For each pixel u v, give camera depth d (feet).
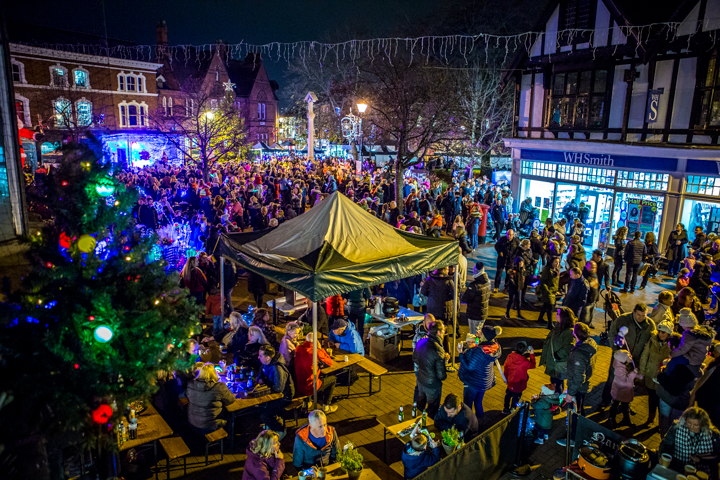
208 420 21.22
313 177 91.91
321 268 23.91
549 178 63.72
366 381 29.19
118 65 134.62
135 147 113.70
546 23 61.26
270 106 231.91
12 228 18.69
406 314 33.65
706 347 21.11
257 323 29.07
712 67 45.85
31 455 12.86
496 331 24.12
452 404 20.07
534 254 41.78
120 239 12.92
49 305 11.95
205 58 193.67
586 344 22.08
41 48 115.65
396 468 21.29
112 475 13.89
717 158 44.75
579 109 58.39
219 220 59.72
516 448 21.17
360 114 105.50
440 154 111.65
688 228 50.60
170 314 13.08
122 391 12.39
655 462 17.76
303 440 18.54
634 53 50.93
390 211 58.75
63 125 105.09
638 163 51.96
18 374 11.48
